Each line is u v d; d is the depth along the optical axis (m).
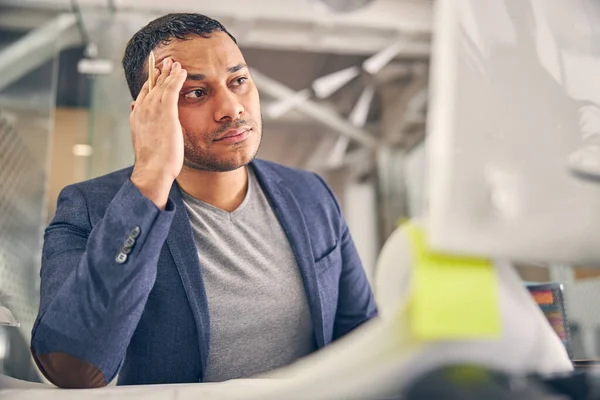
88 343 0.75
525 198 0.47
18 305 2.49
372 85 5.39
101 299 0.75
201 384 0.70
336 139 6.27
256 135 1.12
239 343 1.09
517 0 0.51
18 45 3.38
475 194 0.46
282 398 0.48
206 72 1.06
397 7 4.16
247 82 1.11
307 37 4.37
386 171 6.28
